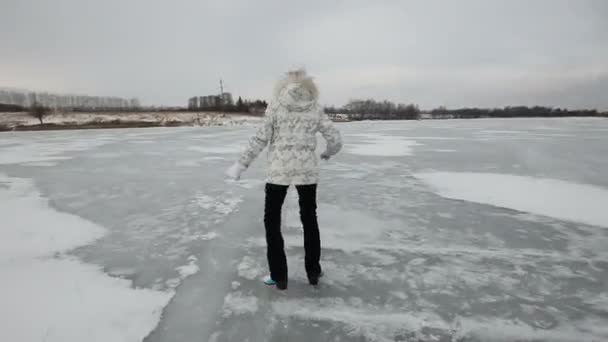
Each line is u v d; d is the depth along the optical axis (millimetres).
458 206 4246
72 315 1998
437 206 4250
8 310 2037
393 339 1820
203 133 19484
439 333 1870
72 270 2566
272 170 2117
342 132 19672
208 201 4480
